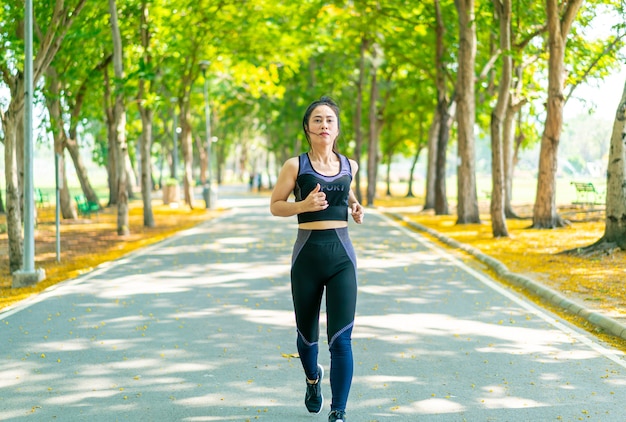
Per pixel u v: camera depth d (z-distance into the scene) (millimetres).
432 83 32500
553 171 20328
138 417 5012
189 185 33625
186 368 6266
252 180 59781
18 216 12594
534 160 57562
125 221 20359
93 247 17375
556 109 20000
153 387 5715
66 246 17656
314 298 4688
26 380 5949
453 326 7883
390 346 6988
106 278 11742
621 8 19078
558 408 5117
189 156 33594
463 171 22703
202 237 19219
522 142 32625
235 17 25359
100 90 24406
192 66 28688
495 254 14133
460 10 21797
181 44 23734
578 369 6133
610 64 22531
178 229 22422
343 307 4570
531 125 28000
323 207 4438
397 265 13062
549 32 19391
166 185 38094
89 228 23469
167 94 33531
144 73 17531
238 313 8719
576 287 9945
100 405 5285
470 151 22625
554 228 20344
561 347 6914
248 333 7629
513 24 21266
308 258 4621
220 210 32906
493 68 24672
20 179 17344
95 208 27969
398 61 30812
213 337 7441
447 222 23766
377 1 25250
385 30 26969
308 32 26906
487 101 26078
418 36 26922
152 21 21406
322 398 5184
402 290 10305
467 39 21875
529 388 5602
